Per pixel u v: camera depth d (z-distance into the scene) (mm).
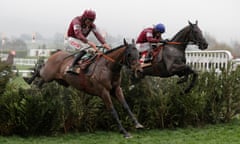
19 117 7547
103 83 6910
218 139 7570
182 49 9219
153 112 8797
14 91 7922
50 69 7930
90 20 7500
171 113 8930
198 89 9383
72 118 8211
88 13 7449
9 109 7598
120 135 8016
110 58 6938
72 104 8141
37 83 8273
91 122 8352
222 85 9586
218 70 11578
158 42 9328
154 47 9328
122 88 8758
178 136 7988
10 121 7578
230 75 9633
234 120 9930
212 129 8789
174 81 9227
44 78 8047
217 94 9531
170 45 9227
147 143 7207
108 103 6910
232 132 8344
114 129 8500
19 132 7785
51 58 8047
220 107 9547
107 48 7332
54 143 7145
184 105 8891
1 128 7684
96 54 7199
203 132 8406
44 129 7891
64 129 8148
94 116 8344
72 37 7852
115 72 6938
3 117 7660
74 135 7977
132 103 8820
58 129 7922
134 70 6688
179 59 9062
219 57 11828
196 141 7375
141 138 7770
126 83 8805
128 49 6727
